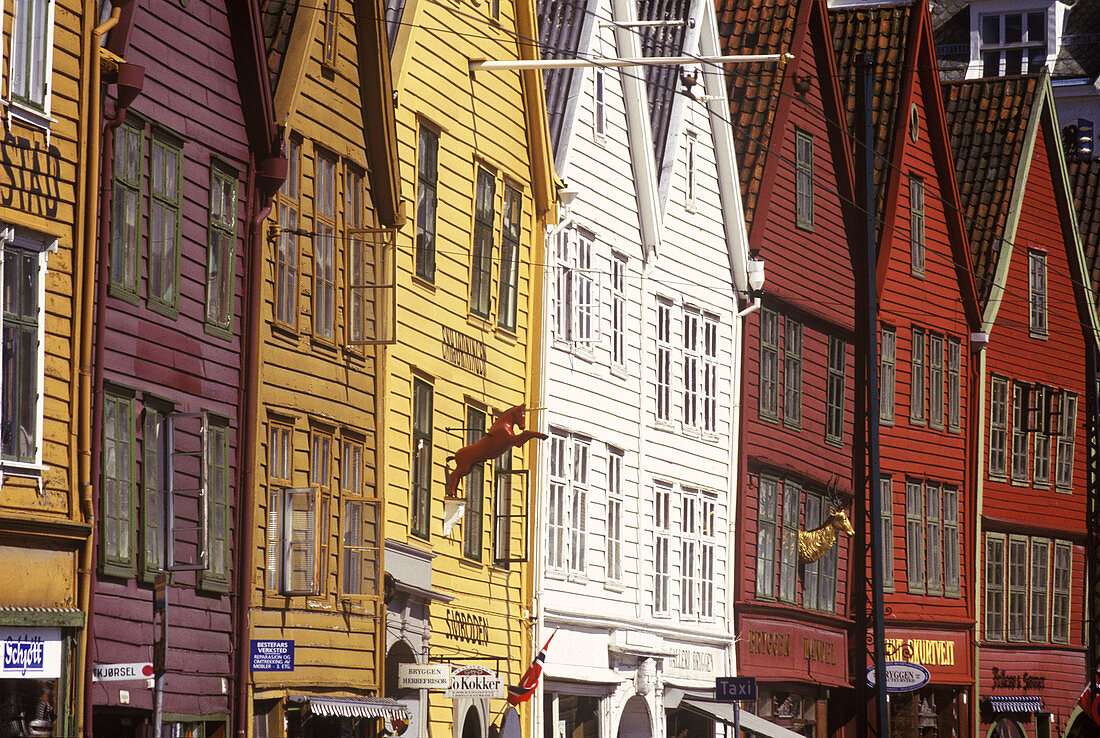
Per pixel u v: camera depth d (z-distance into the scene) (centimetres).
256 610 3338
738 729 5034
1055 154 7444
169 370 3105
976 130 7338
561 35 4856
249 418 3322
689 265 5406
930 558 6650
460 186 4231
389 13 3994
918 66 6744
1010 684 6981
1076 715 7281
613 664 4894
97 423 2841
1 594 2627
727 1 6131
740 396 5625
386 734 3791
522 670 4456
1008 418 7131
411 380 3966
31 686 2697
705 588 5397
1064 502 7375
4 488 2638
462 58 4244
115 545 2922
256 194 3394
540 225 4625
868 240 6122
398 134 3916
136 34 3033
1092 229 8069
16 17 2678
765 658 5653
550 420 4606
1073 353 7525
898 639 6444
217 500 3234
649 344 5178
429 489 4038
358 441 3716
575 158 4772
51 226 2755
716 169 5609
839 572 6184
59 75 2786
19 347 2688
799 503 5944
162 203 3105
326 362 3606
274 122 3400
